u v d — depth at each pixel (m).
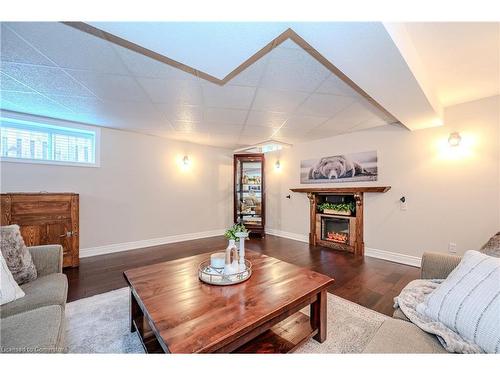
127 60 1.76
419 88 1.88
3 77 2.04
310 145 4.52
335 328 1.70
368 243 3.60
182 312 1.18
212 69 1.68
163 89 2.28
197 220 4.84
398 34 1.37
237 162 5.28
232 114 3.00
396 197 3.33
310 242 4.35
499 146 2.52
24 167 3.00
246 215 5.34
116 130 3.76
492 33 1.53
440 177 2.93
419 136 3.12
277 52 1.64
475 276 1.12
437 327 1.08
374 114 2.96
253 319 1.12
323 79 2.04
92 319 1.78
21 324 1.02
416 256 3.13
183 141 4.61
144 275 1.67
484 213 2.61
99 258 3.36
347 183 3.92
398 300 1.36
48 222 2.77
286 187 4.97
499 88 2.38
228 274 1.61
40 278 1.52
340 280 2.62
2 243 1.44
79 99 2.53
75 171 3.38
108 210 3.68
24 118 2.98
